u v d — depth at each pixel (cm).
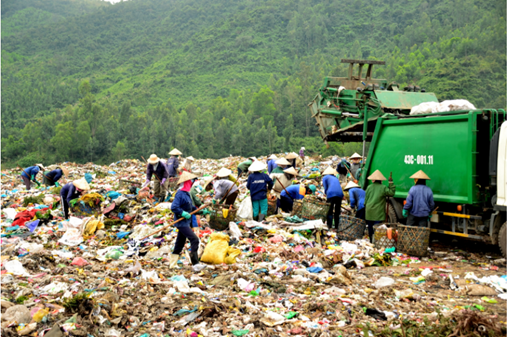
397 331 455
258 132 16012
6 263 670
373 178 911
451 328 451
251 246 845
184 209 728
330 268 746
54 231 995
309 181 1653
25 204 1425
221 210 948
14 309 482
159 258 791
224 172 1047
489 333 437
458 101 856
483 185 792
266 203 1030
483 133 798
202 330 465
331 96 1512
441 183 839
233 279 643
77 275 654
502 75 16038
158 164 1330
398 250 838
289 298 574
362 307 532
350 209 1065
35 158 16075
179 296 567
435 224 882
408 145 920
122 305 518
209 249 755
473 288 600
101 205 1110
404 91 1287
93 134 17688
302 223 969
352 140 1517
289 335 458
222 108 19888
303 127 17538
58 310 498
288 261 755
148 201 1346
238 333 458
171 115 18425
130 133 17288
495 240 764
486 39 19188
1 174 2442
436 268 730
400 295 579
